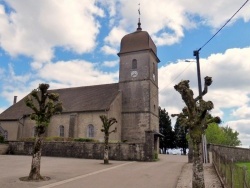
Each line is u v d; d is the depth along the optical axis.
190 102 11.39
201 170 10.73
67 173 17.50
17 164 22.23
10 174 16.75
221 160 14.38
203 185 10.62
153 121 40.91
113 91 42.28
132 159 27.62
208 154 24.12
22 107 46.22
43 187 12.84
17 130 42.88
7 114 45.59
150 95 40.31
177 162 26.39
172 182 14.52
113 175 16.89
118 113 40.00
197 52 22.47
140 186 13.37
